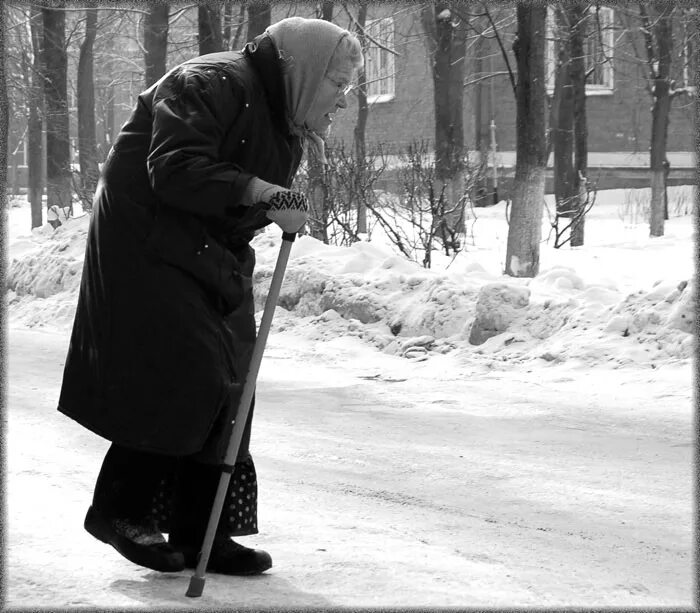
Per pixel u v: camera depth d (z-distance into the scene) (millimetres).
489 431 10914
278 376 14609
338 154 26031
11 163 78188
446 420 11430
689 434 10641
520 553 6621
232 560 5488
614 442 10375
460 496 8297
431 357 15961
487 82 57719
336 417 11578
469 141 58375
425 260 24422
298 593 5203
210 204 5137
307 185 25547
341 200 25609
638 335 14477
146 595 5020
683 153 59562
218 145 5246
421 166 26297
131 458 5398
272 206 5199
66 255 23516
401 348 16406
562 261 29641
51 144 42094
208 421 5262
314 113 5586
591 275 25938
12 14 45500
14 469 8055
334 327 17828
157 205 5277
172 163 5098
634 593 5742
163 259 5242
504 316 15977
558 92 41312
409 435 10688
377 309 17688
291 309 18953
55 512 6590
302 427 11000
